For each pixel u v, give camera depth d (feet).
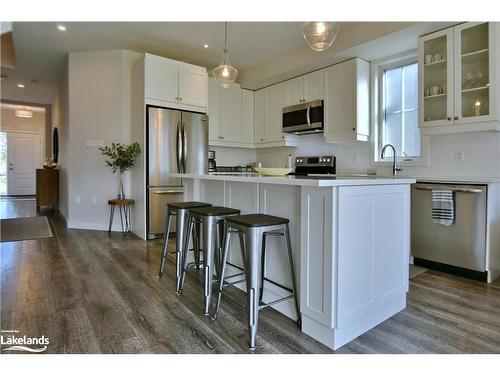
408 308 7.25
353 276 5.81
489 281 8.98
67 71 16.01
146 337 5.86
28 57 16.12
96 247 12.28
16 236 13.88
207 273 6.91
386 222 6.56
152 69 13.71
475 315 6.91
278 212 6.95
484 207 8.93
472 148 10.34
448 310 7.15
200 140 15.05
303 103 14.76
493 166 9.88
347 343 5.76
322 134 15.46
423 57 10.38
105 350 5.44
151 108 13.71
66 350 5.43
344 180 5.49
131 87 15.05
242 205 8.14
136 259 10.77
